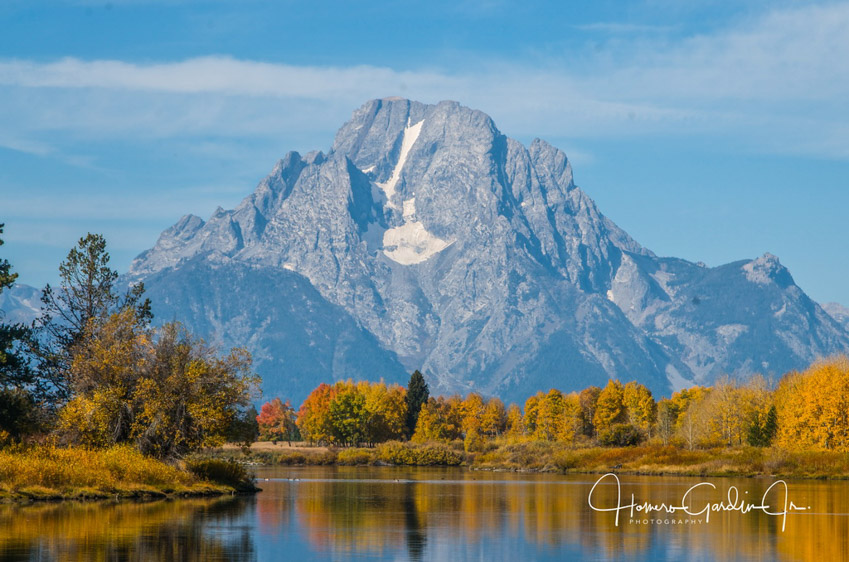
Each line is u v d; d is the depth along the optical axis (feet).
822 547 528.63
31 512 638.12
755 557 488.44
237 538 533.55
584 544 538.47
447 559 471.62
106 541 498.69
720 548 523.70
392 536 566.36
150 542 500.74
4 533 523.29
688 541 556.10
